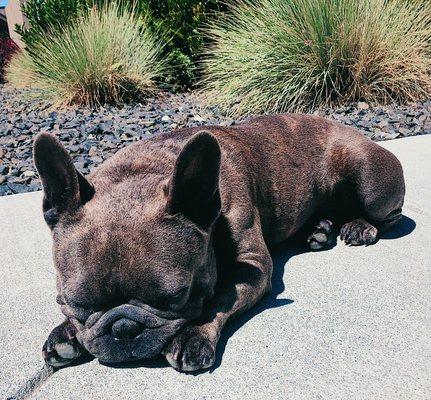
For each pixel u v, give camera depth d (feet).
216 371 1.90
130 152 2.17
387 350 1.98
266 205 2.59
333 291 2.41
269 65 6.43
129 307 1.74
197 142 1.70
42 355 2.01
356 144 2.94
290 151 2.80
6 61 13.03
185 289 1.77
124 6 8.55
